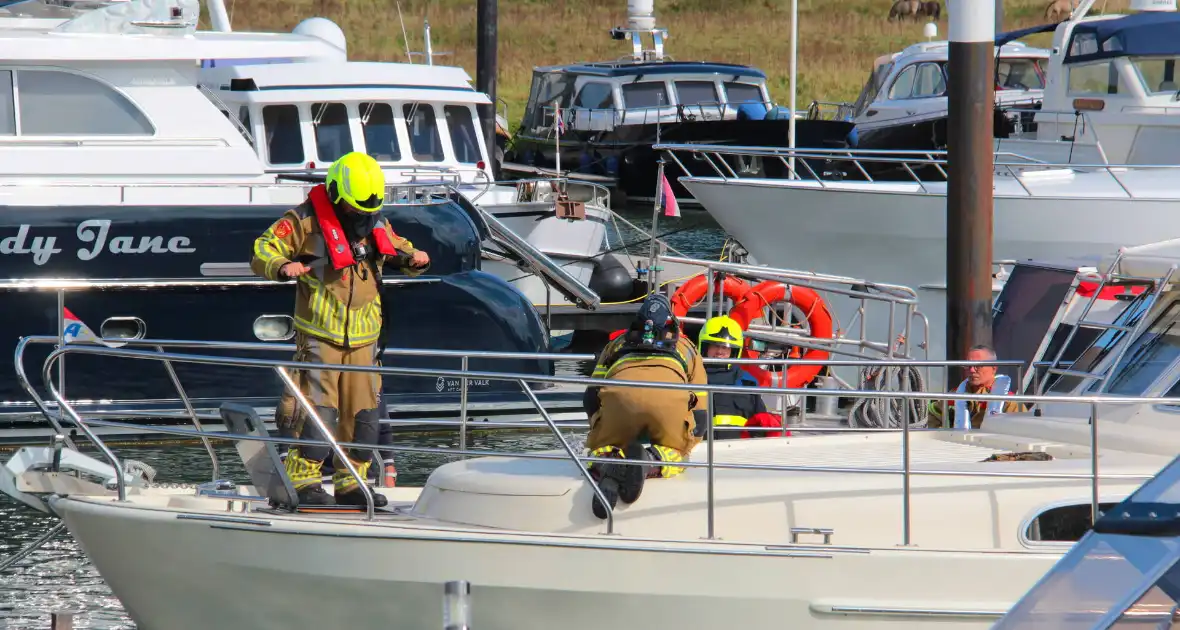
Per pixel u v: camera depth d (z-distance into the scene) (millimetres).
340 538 21641
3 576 30891
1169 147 62156
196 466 40188
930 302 52812
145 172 45906
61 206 40938
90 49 44906
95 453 41312
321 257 23562
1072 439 24516
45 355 41094
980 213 35250
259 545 22062
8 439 41156
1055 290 37375
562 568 21078
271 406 42812
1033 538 21500
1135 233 50594
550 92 110188
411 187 45969
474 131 59875
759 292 44906
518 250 48969
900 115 93562
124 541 23031
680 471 22219
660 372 21922
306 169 56094
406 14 190625
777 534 21438
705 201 58125
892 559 20797
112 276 41375
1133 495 13008
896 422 39750
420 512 23281
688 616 21031
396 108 57688
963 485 21625
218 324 42562
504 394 45812
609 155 102188
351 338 23641
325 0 191000
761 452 24906
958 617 20734
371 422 24141
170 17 47000
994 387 31453
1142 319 25719
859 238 53938
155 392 42312
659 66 104062
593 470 22156
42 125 44938
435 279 44656
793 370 41594
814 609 20891
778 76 165625
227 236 42281
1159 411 23547
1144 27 63406
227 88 56500
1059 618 12188
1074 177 54656
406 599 21531
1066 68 66125
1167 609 11742
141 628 23891
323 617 22094
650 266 52250
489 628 21438
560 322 56750
